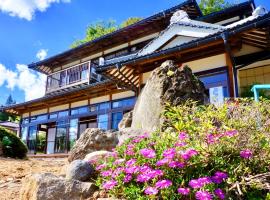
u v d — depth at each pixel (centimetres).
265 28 724
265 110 325
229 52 809
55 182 297
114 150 340
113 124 1357
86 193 288
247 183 220
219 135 249
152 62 1017
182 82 505
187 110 360
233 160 244
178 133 291
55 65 2102
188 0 1370
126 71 1068
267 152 249
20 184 423
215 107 357
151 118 491
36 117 1775
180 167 225
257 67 921
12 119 3584
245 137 254
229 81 852
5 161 692
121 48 1711
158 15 1436
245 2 1187
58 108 1652
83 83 1742
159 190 227
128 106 1318
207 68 903
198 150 243
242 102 391
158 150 269
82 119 1539
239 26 742
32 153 1725
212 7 2270
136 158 279
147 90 547
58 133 1598
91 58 1861
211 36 801
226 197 214
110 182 253
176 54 911
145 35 1623
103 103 1431
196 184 203
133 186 247
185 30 1002
